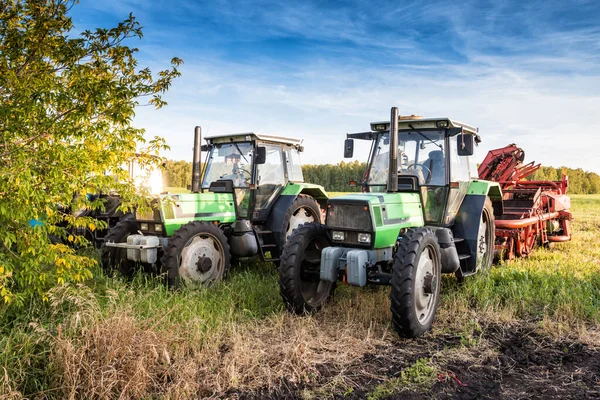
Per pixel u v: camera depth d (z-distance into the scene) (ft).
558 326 14.96
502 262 24.31
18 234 12.73
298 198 25.55
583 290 18.31
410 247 14.38
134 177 15.47
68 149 12.59
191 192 23.72
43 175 12.34
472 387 11.27
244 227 22.08
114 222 26.86
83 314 11.76
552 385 11.37
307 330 14.40
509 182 31.86
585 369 12.29
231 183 23.12
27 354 10.64
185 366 11.17
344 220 15.92
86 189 13.30
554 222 31.17
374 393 10.78
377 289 18.88
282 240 24.21
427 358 12.92
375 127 20.13
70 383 9.98
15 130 12.01
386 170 19.77
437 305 15.78
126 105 13.50
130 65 14.82
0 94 12.71
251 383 11.17
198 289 18.25
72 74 13.52
